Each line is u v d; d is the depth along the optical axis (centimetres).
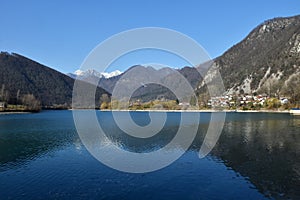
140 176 2180
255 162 2652
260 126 5928
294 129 5347
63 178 2150
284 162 2650
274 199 1766
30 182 2067
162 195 1805
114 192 1852
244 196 1808
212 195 1819
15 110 12862
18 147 3616
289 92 13525
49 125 6644
